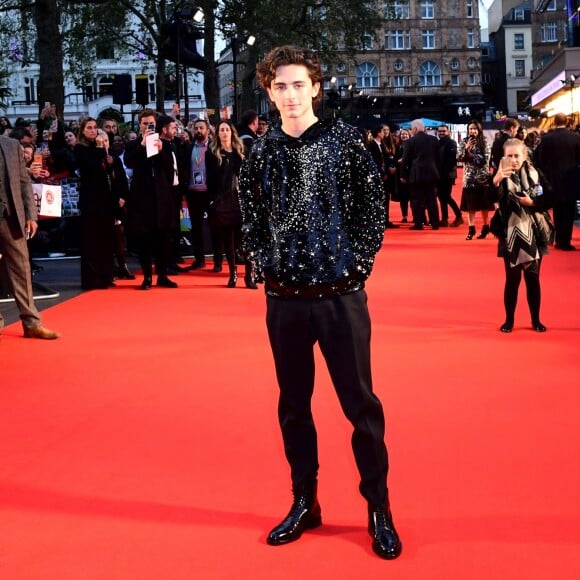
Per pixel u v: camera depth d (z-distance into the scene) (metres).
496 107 118.00
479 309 9.07
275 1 42.47
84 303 10.14
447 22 101.81
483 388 5.85
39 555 3.48
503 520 3.68
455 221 19.50
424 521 3.69
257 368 6.59
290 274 3.35
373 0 50.22
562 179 13.71
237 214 10.98
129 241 15.26
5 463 4.59
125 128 25.73
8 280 8.04
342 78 101.00
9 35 38.16
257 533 3.62
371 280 11.59
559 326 7.98
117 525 3.74
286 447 3.61
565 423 5.01
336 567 3.30
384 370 6.42
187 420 5.26
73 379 6.41
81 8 41.38
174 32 21.11
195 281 11.84
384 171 20.02
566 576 3.17
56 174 12.24
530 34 112.75
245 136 12.82
